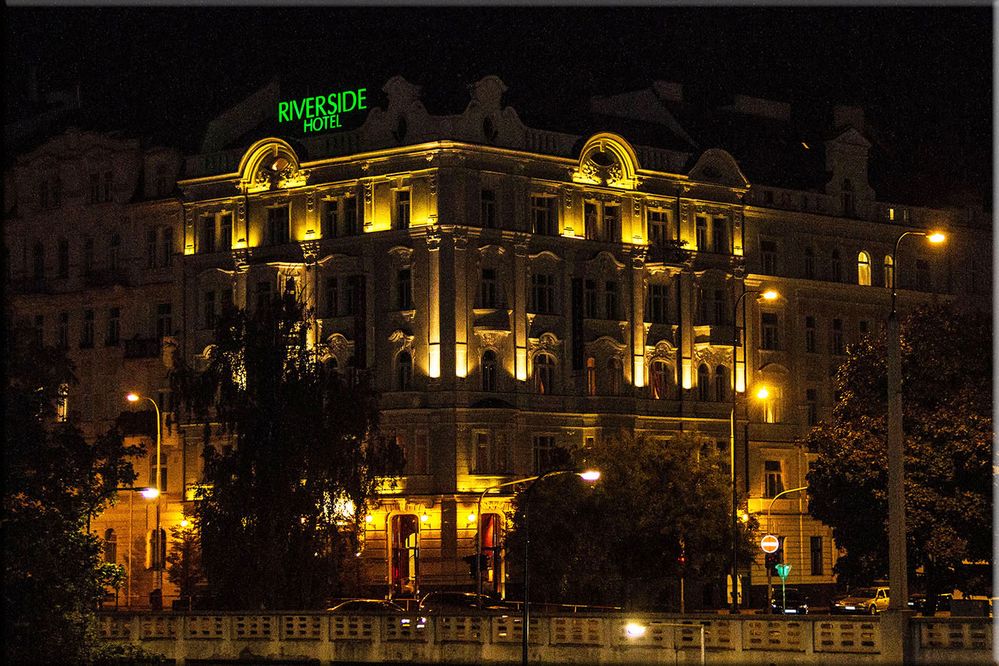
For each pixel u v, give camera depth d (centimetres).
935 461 8556
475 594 9800
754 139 13362
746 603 12119
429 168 11275
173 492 12331
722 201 12669
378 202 11488
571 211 11800
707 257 12538
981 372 8619
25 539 5241
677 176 12356
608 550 9994
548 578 10075
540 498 10138
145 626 8175
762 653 6631
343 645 7794
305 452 9212
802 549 12938
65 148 13338
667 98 13138
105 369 12912
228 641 8019
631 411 11944
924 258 14050
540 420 11506
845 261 13562
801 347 13175
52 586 5484
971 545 8581
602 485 10075
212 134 12462
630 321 12075
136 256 12838
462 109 11312
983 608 7269
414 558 10888
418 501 11138
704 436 12300
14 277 13462
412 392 11212
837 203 13525
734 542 8656
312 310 9831
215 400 9669
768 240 13038
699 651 6800
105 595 5997
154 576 12181
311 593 9050
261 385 9325
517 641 7306
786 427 13012
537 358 11588
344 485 9300
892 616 5853
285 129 12031
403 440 11262
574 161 11819
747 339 12794
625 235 12081
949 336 8744
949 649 5850
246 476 9131
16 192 13600
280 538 9038
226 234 12269
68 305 13175
